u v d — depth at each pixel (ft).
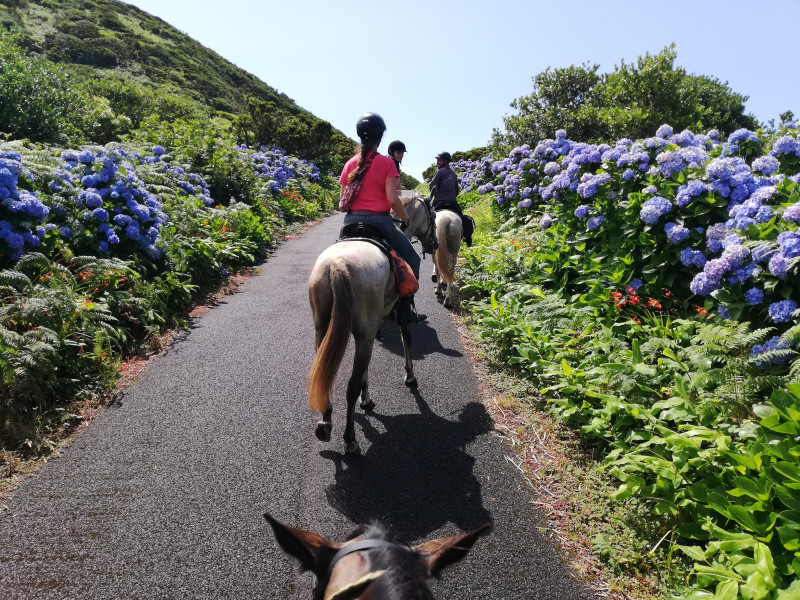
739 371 13.14
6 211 18.12
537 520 11.75
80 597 9.30
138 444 13.99
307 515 11.68
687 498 10.91
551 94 67.05
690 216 19.16
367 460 13.82
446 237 25.72
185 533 10.94
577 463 13.70
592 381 15.28
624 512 11.58
